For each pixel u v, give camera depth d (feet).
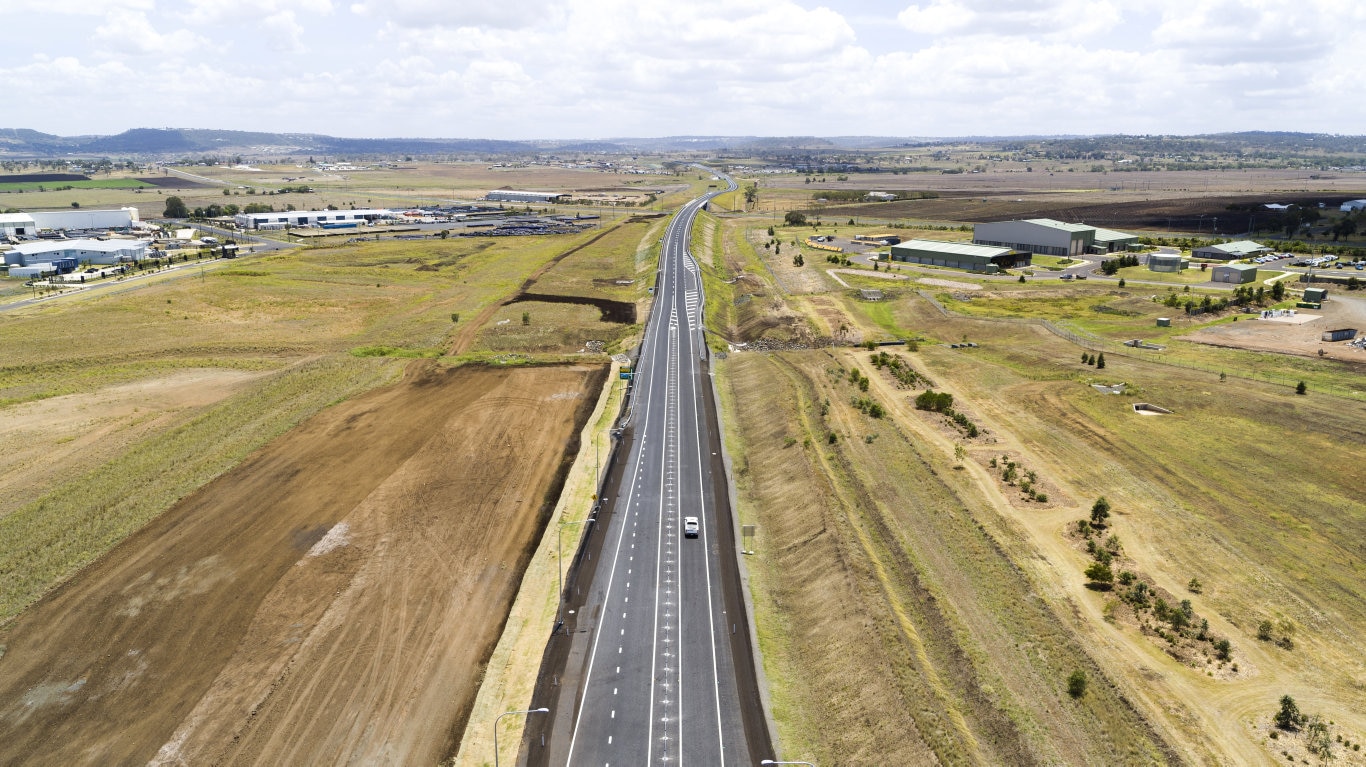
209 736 161.27
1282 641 181.37
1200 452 282.15
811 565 213.87
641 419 333.62
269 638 191.21
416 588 211.61
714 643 189.98
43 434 313.12
